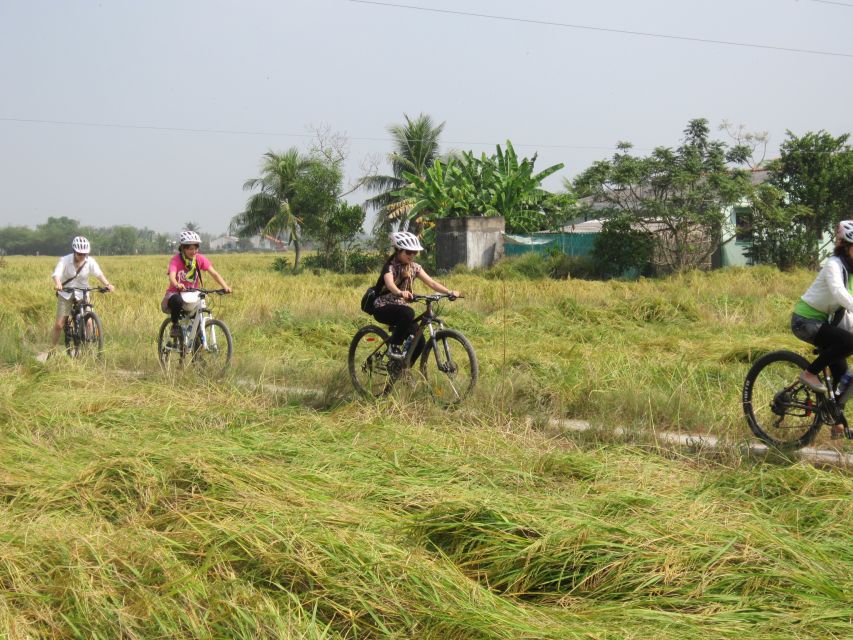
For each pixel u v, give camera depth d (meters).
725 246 28.80
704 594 3.65
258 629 3.35
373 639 3.45
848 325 6.00
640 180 27.56
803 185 29.25
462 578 3.79
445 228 32.78
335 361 10.11
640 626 3.39
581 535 4.03
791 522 4.52
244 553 3.99
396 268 8.30
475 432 6.64
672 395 7.38
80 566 3.79
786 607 3.52
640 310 14.87
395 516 4.60
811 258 28.14
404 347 8.26
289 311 14.64
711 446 6.29
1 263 41.22
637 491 4.92
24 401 7.27
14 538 4.16
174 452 5.42
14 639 3.28
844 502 4.63
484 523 4.26
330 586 3.70
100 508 4.84
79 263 10.98
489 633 3.29
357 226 41.91
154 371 9.57
